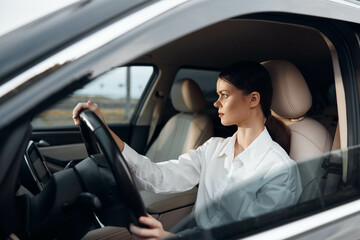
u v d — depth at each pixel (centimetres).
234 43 307
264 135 131
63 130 257
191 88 288
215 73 345
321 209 89
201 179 146
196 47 299
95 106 134
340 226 85
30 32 66
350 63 110
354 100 110
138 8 70
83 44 64
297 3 91
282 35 302
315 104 379
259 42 313
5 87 59
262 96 130
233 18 88
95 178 116
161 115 326
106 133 101
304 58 357
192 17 73
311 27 105
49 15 71
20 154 67
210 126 291
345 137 112
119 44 66
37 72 60
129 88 294
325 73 379
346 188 102
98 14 68
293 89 143
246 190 113
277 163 122
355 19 103
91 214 108
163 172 147
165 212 184
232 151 138
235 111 129
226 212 104
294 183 114
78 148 256
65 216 103
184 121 295
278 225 81
